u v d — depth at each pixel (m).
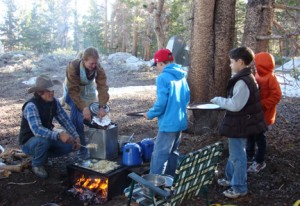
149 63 18.77
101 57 20.77
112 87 12.67
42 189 3.95
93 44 34.31
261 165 4.27
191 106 4.43
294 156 4.80
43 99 4.04
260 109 3.41
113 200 3.73
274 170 4.35
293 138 5.71
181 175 2.76
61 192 3.93
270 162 4.53
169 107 3.63
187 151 4.89
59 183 4.10
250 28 5.24
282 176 4.17
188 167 2.79
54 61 19.17
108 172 3.69
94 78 4.47
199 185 3.10
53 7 42.75
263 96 4.04
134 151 3.89
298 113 7.86
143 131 6.40
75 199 3.83
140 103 9.34
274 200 3.63
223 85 5.43
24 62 18.77
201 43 5.30
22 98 10.59
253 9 5.19
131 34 30.02
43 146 4.04
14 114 8.12
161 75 3.64
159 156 3.71
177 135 3.85
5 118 7.68
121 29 30.39
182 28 11.77
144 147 4.09
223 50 5.32
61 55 20.75
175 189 2.79
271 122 4.14
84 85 4.42
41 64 18.28
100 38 34.66
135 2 16.84
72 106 4.51
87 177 3.86
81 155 4.59
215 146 2.98
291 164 4.52
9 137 6.15
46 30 41.22
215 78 5.40
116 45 31.12
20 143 4.20
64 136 3.89
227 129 3.44
